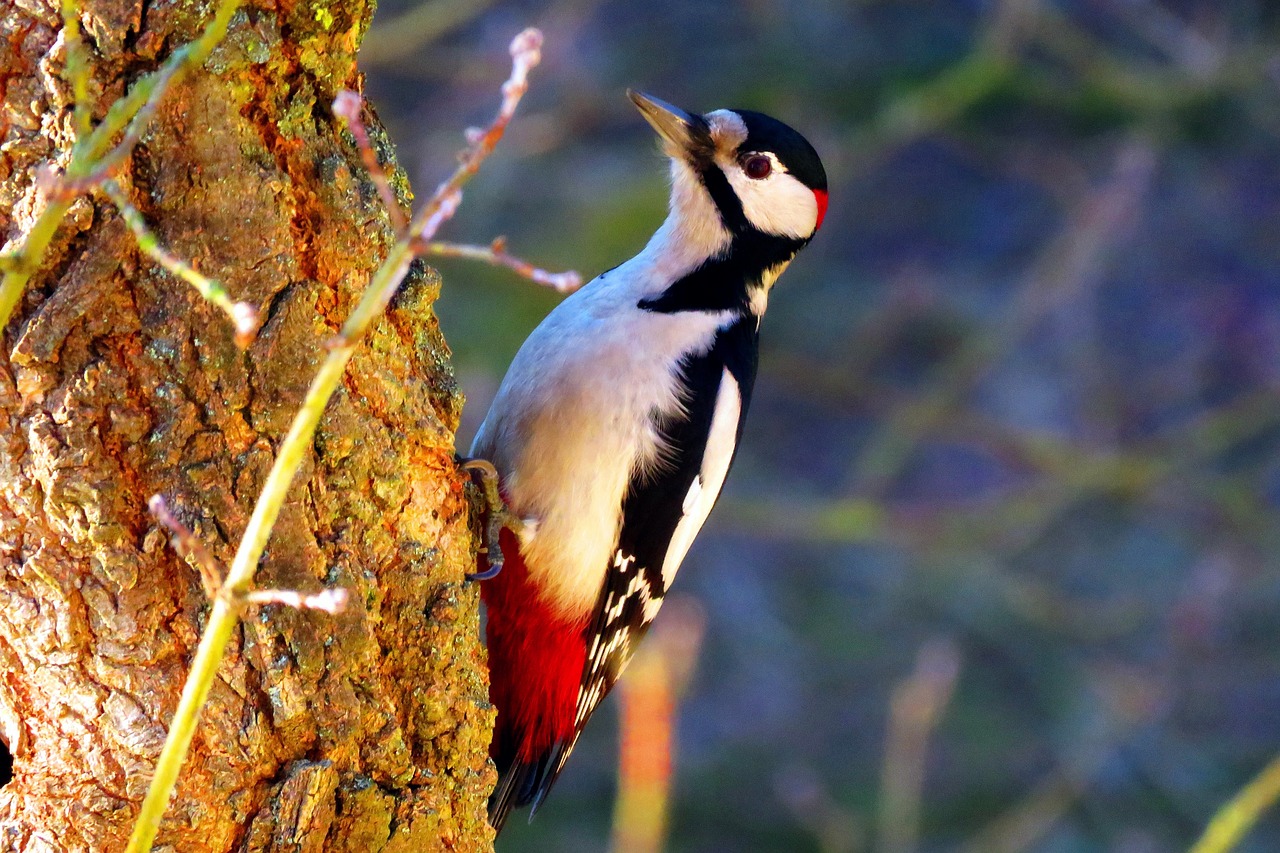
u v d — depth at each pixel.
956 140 16.38
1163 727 14.77
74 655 4.62
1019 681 15.23
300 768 4.76
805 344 16.47
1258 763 14.49
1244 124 14.88
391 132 14.48
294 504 4.78
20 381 4.54
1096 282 16.30
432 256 13.19
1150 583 15.48
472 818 5.33
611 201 13.33
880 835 14.58
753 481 17.08
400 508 5.15
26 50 4.54
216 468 4.68
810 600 16.08
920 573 14.60
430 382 5.49
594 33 15.28
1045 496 13.19
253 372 4.74
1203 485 13.59
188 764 4.63
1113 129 15.31
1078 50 13.46
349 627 4.86
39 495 4.57
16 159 4.55
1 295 3.73
